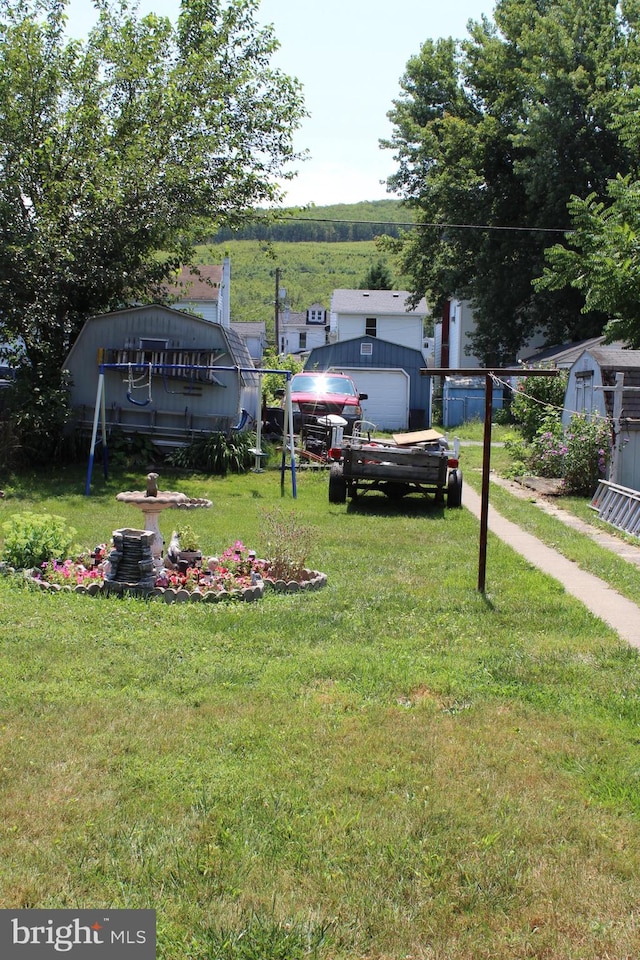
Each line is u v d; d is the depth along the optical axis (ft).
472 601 26.04
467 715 16.74
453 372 27.32
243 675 18.53
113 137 60.75
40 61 58.03
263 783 13.55
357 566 30.91
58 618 22.22
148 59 61.31
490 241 110.93
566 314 111.96
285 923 10.17
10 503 43.88
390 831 12.25
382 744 15.16
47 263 58.44
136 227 61.46
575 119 101.35
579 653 21.16
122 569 25.38
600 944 10.04
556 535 39.11
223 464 59.41
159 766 13.98
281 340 242.17
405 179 118.32
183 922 10.15
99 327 62.28
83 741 14.79
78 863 11.20
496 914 10.53
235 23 64.44
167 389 62.34
